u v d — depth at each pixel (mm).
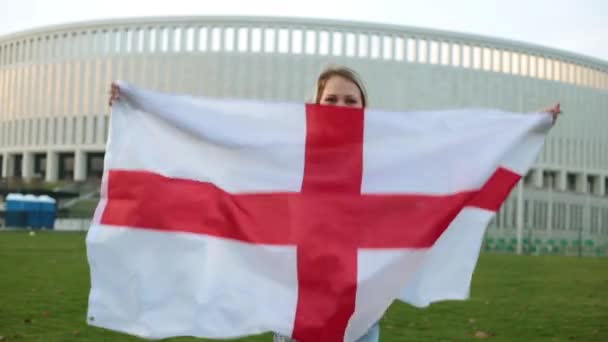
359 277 3988
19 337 8391
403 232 4137
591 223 80062
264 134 4238
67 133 84438
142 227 3998
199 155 4176
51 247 28094
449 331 9805
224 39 81188
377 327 4055
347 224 4121
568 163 86250
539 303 13297
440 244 4230
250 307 3910
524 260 32688
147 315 3902
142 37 82875
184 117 4164
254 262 4000
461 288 4180
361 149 4289
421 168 4312
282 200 4129
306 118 4273
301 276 3980
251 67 80750
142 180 4047
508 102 84812
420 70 82250
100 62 83688
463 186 4305
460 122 4465
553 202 76062
